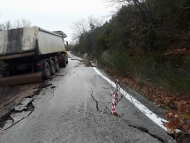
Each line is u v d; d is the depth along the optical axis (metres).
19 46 8.82
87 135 3.56
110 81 8.62
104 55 16.25
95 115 4.50
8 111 5.33
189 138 3.20
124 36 11.98
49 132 3.79
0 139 3.69
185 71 6.07
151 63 7.81
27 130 3.97
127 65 9.67
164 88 6.14
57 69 13.16
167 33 8.08
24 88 8.44
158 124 3.80
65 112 4.84
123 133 3.54
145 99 5.53
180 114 3.91
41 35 9.86
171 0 7.90
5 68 9.77
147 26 9.16
